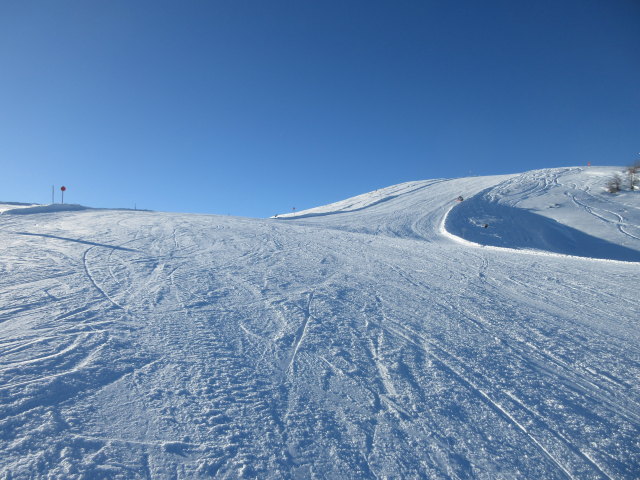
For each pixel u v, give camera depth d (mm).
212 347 4840
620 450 3426
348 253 12734
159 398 3631
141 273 8258
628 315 7207
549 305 7730
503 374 4668
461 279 9719
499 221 32781
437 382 4375
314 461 3035
